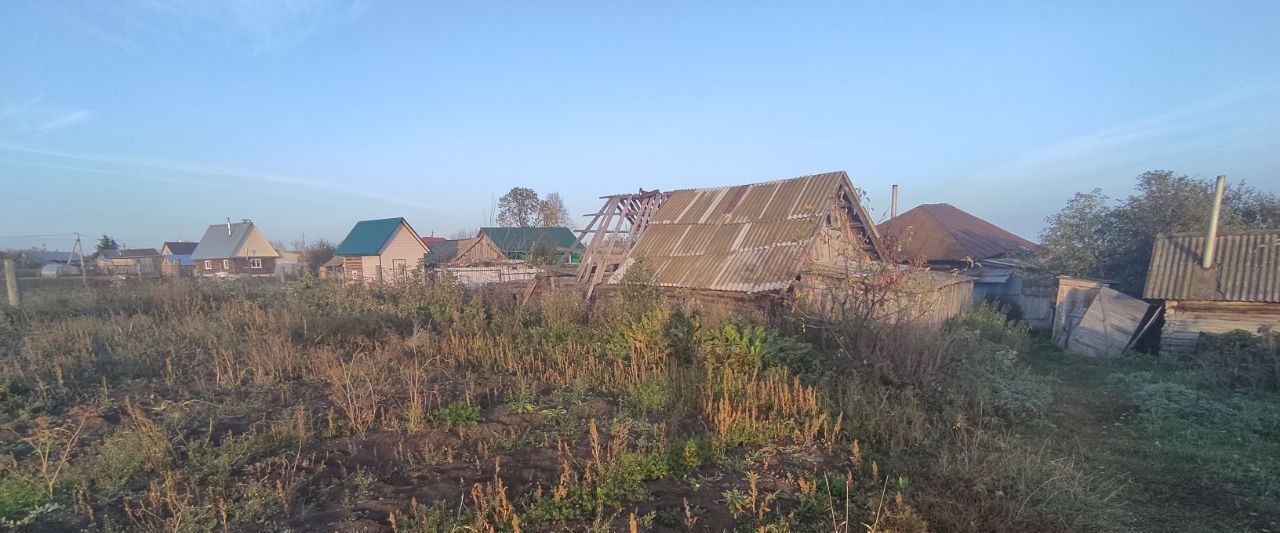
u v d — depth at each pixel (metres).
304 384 7.69
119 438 5.09
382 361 8.51
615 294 12.95
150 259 37.69
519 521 4.07
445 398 7.04
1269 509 5.26
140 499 4.38
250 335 9.83
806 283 11.99
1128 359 12.87
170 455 5.11
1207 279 12.63
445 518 4.14
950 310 15.46
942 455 5.63
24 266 28.41
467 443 5.70
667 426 6.30
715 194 17.05
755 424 6.12
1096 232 18.03
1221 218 16.03
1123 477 6.00
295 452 5.33
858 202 15.13
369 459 5.24
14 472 4.50
